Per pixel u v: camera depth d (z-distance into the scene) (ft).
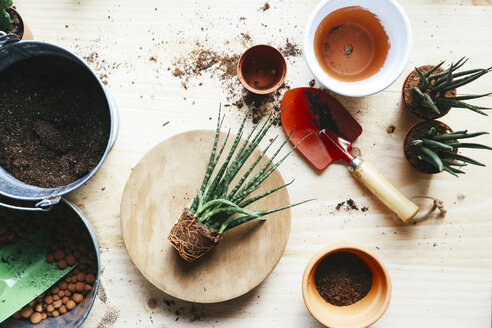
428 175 2.60
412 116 2.60
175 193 2.49
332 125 2.57
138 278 2.58
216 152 2.50
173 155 2.49
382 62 2.49
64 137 2.52
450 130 2.47
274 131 2.59
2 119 2.49
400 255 2.60
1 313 2.44
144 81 2.60
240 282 2.48
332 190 2.60
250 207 2.49
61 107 2.53
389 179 2.60
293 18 2.60
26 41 2.32
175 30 2.61
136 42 2.60
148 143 2.59
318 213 2.60
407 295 2.60
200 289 2.47
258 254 2.48
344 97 2.61
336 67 2.56
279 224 2.49
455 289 2.60
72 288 2.57
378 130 2.61
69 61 2.52
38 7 2.60
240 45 2.61
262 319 2.59
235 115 2.60
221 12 2.60
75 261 2.57
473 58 2.60
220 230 2.32
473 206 2.60
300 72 2.60
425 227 2.60
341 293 2.52
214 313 2.59
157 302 2.59
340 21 2.54
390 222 2.61
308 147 2.57
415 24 2.61
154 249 2.47
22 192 2.40
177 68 2.60
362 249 2.38
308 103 2.55
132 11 2.60
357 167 2.49
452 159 2.48
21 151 2.49
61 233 2.57
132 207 2.47
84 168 2.49
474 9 2.60
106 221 2.58
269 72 2.59
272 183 2.49
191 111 2.60
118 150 2.58
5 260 2.53
